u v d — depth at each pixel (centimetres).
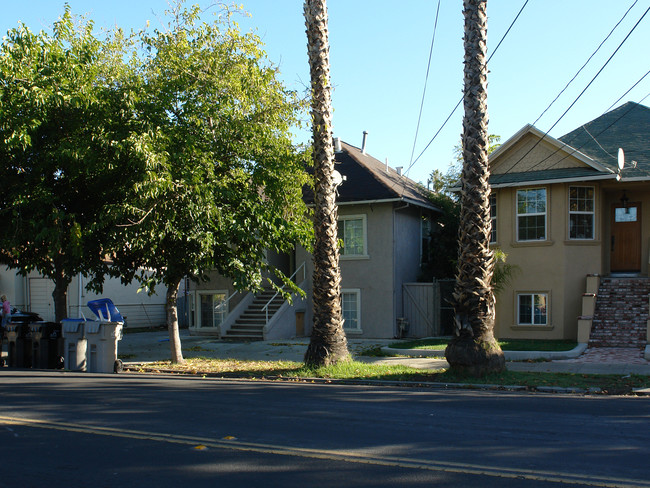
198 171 1344
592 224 1923
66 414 834
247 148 1480
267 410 858
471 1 1166
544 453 605
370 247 2234
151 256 1475
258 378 1296
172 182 1304
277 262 2506
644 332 1644
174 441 671
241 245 1528
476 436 682
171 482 524
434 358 1536
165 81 1438
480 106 1166
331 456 601
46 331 1552
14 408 883
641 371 1238
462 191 1189
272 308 2305
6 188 1429
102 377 1299
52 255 1384
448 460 582
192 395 1012
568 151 1898
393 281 2194
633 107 2303
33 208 1403
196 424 759
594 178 1822
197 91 1450
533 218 1958
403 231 2297
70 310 2880
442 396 997
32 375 1338
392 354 1633
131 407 888
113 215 1289
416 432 705
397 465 567
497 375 1172
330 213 1316
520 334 1953
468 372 1165
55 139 1417
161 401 944
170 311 1560
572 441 655
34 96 1316
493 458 588
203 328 2497
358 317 2244
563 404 903
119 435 703
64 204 1519
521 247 1962
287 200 1562
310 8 1312
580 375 1199
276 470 555
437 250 2422
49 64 1390
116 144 1267
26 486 520
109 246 1359
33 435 707
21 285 3077
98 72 1459
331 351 1317
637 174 1833
